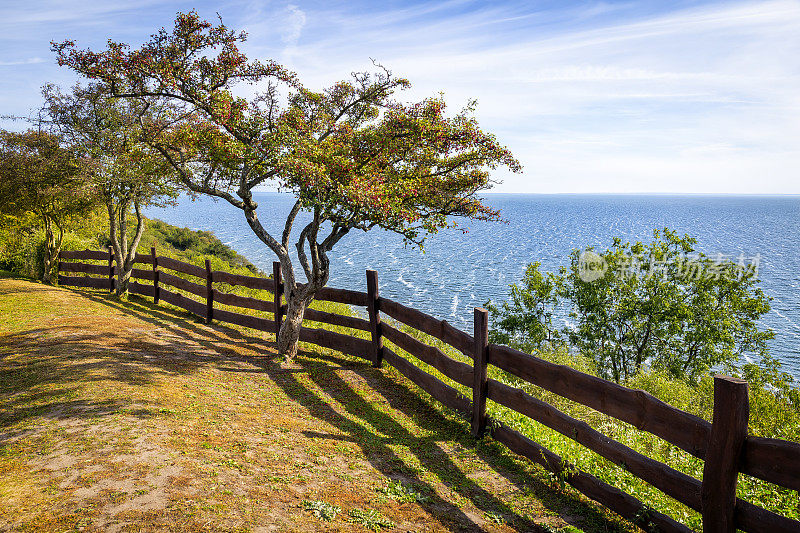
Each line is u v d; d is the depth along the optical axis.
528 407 5.75
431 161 9.15
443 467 5.58
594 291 23.55
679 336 22.92
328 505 4.09
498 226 189.12
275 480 4.41
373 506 4.31
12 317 11.02
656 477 4.23
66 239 19.55
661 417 4.18
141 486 3.89
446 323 7.36
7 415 5.45
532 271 25.33
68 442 4.68
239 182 9.29
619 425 7.36
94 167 13.82
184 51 8.70
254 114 8.75
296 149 7.87
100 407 5.63
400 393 8.27
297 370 9.09
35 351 8.23
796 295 68.06
